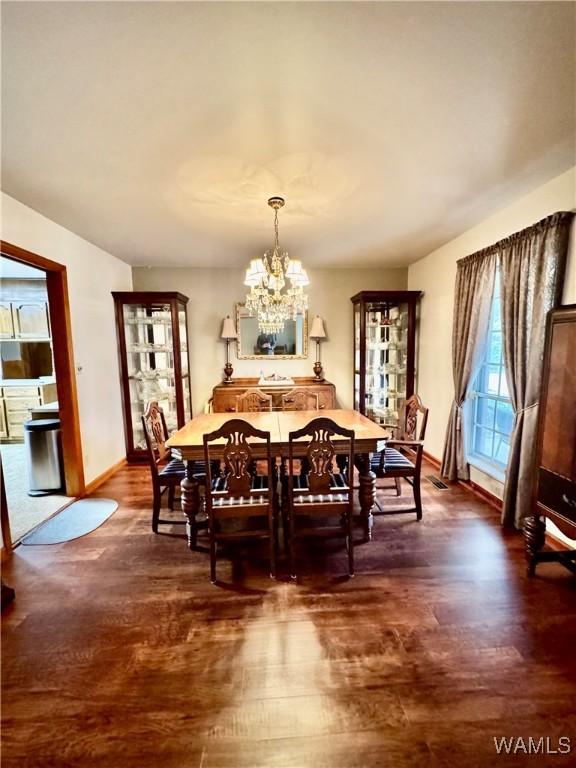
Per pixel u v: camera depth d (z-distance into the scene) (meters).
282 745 1.24
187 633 1.72
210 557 2.14
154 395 4.48
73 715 1.35
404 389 4.73
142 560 2.33
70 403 3.24
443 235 3.50
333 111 1.61
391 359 4.80
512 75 1.40
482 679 1.47
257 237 3.46
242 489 2.11
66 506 3.15
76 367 3.33
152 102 1.53
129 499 3.29
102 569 2.24
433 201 2.65
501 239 2.85
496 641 1.66
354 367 4.83
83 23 1.15
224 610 1.87
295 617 1.81
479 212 2.89
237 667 1.53
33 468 3.36
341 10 1.13
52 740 1.26
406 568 2.20
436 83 1.45
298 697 1.40
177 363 4.31
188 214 2.82
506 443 3.09
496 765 1.17
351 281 4.93
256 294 2.90
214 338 4.85
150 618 1.82
